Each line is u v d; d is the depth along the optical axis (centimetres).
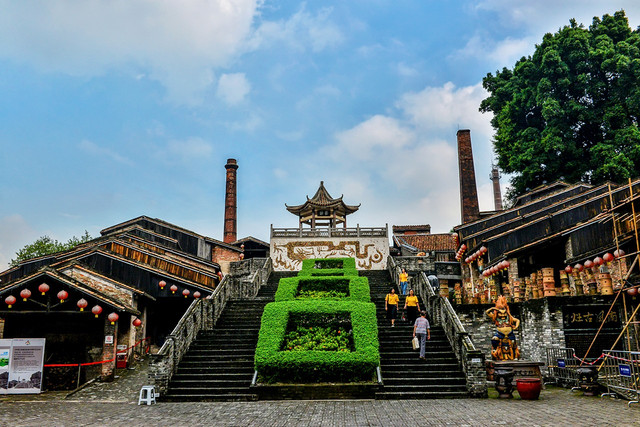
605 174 3453
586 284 1964
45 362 1966
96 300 1956
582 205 2583
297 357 1585
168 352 1631
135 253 2877
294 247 3966
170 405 1467
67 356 2011
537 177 3862
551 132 3684
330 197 4344
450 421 1091
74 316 2038
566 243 2300
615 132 3578
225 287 2352
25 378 1767
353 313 1880
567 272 1994
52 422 1212
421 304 2325
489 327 1980
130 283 2645
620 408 1198
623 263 2000
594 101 3828
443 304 1898
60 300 1969
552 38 3919
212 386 1606
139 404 1498
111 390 1758
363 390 1518
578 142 3909
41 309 1961
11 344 1791
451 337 1766
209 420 1197
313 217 4238
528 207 3331
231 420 1189
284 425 1112
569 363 1647
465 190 4841
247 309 2281
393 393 1491
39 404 1546
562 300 1783
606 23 4000
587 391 1427
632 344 1738
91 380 1875
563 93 3853
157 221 4028
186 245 4025
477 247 3114
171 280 2658
